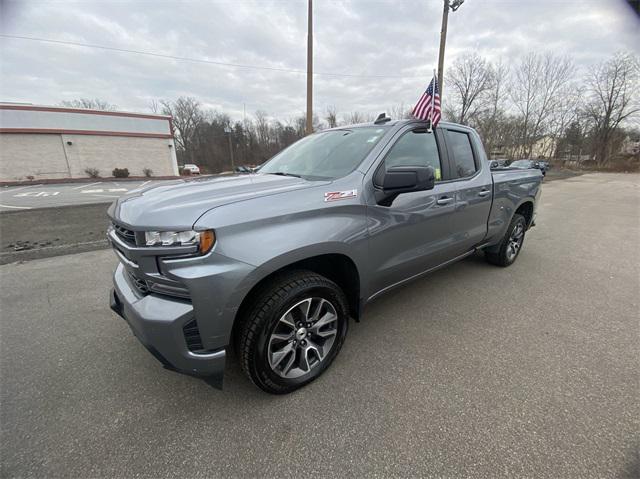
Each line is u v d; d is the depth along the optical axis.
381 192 2.34
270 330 1.86
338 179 2.20
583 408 1.90
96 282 3.93
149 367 2.34
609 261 4.70
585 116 44.06
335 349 2.26
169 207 1.67
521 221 4.36
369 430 1.77
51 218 8.20
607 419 1.82
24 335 2.76
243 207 1.72
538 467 1.54
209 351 1.71
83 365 2.37
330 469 1.55
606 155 45.47
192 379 2.22
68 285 3.83
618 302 3.35
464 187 3.14
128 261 1.86
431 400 1.99
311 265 2.23
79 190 18.47
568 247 5.48
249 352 1.84
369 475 1.52
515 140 36.66
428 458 1.60
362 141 2.62
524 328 2.84
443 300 3.39
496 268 4.39
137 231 1.65
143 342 1.75
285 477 1.52
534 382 2.14
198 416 1.89
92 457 1.62
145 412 1.92
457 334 2.74
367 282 2.36
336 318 2.21
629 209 9.78
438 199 2.82
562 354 2.45
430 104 2.86
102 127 28.92
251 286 1.71
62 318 3.05
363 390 2.08
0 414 1.90
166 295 1.69
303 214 1.90
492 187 3.58
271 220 1.77
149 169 31.98
